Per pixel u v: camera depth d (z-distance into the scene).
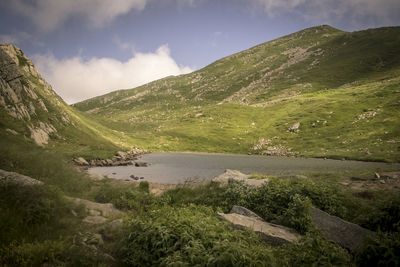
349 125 87.44
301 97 158.62
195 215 6.98
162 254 5.33
